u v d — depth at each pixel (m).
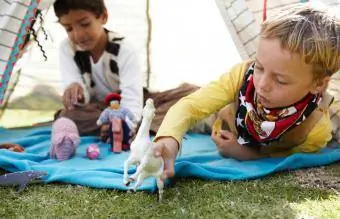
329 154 2.07
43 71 3.00
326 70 1.76
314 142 2.05
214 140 2.13
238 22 2.35
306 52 1.66
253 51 2.32
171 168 1.69
